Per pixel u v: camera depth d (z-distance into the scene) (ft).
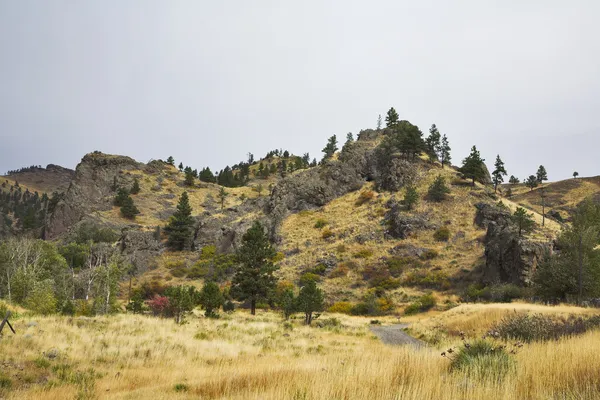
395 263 216.74
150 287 245.45
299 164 613.11
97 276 140.26
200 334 71.15
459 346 27.37
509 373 20.11
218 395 26.53
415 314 169.58
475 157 289.33
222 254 290.76
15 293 116.57
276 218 306.96
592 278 120.67
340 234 263.49
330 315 158.40
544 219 251.19
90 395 31.81
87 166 428.15
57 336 54.24
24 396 30.94
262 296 157.99
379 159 344.08
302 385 21.29
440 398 18.08
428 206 263.70
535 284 147.23
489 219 235.40
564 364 20.72
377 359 28.12
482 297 169.07
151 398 28.45
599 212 194.29
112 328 68.08
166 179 474.49
